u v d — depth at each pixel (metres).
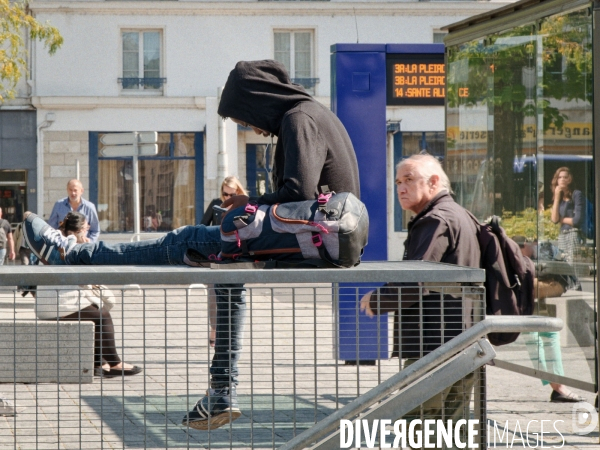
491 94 13.58
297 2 50.66
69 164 50.16
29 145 49.91
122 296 6.50
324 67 50.97
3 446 7.98
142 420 8.70
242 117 8.21
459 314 7.16
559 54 11.75
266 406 9.85
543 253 12.21
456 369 6.44
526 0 12.40
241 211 7.38
